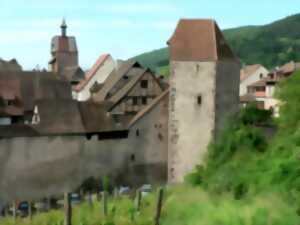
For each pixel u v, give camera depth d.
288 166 17.23
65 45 113.44
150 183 58.81
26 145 51.66
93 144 55.62
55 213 30.31
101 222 23.48
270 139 23.08
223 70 50.56
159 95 62.78
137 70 74.44
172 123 51.00
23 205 46.81
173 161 51.19
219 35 51.88
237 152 22.48
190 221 18.20
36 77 65.88
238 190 18.81
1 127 50.72
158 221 19.61
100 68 95.38
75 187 54.50
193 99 50.41
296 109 22.44
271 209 16.12
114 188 52.19
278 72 80.94
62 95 65.50
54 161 53.31
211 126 50.06
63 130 53.78
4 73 64.19
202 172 24.78
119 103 62.19
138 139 58.41
